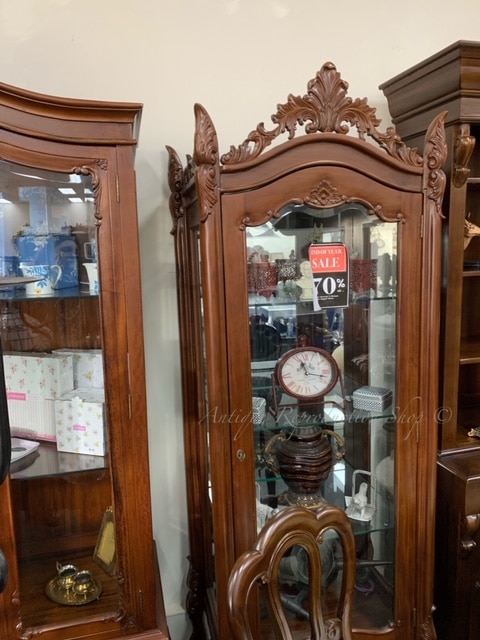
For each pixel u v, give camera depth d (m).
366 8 1.76
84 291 1.28
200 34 1.64
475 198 1.85
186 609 1.81
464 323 1.91
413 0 1.79
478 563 1.56
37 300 1.28
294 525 0.94
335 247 1.36
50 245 1.26
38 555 1.37
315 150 1.26
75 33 1.55
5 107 1.10
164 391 1.77
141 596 1.32
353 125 1.28
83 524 1.40
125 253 1.21
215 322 1.27
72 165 1.15
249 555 0.90
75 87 1.57
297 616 1.44
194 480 1.71
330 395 1.46
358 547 1.56
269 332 1.36
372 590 1.56
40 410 1.33
